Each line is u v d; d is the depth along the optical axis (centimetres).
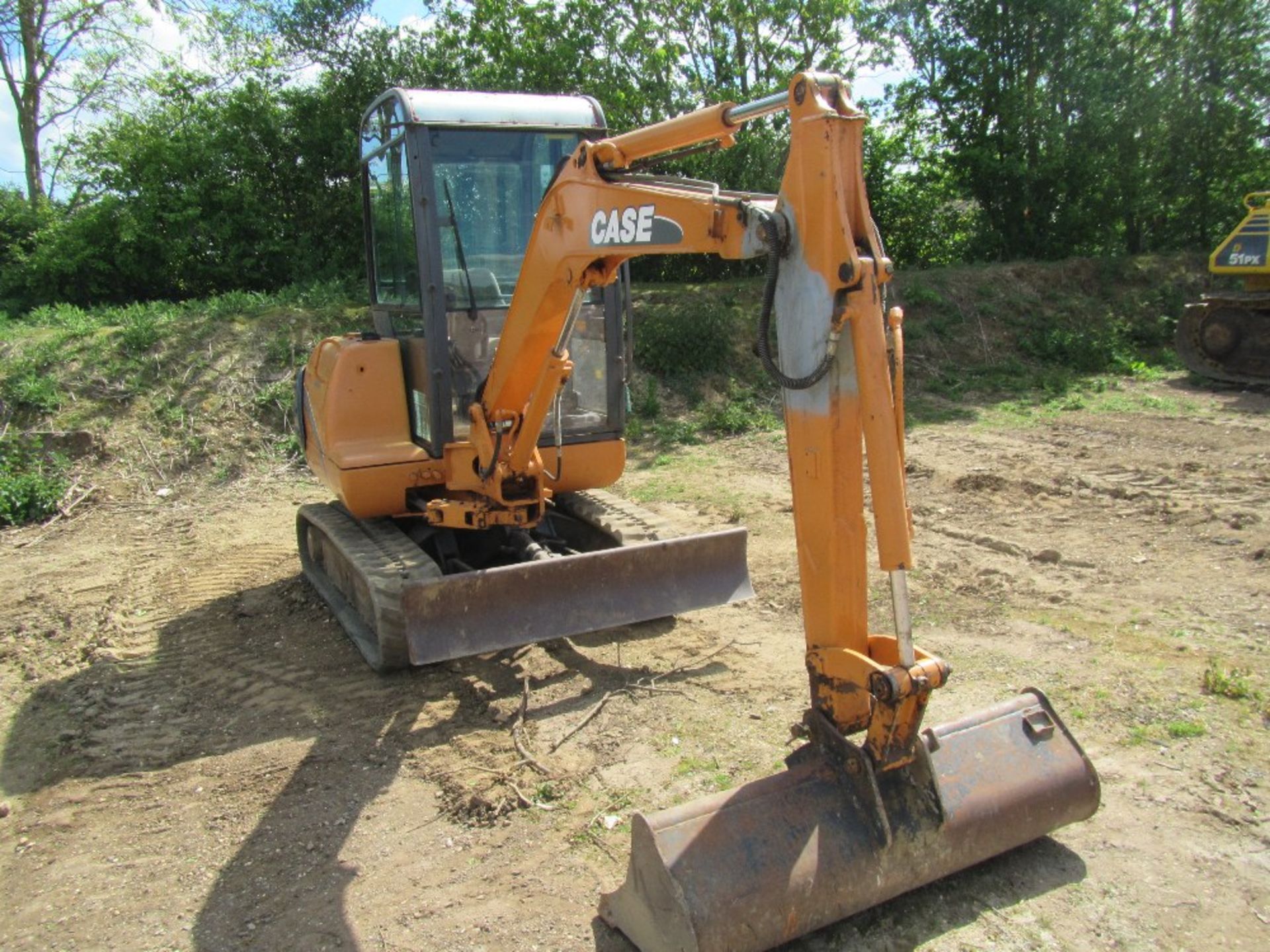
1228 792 399
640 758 446
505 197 567
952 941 319
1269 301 1353
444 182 550
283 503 969
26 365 1129
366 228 659
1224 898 337
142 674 571
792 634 588
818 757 323
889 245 2173
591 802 413
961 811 328
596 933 332
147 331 1205
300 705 518
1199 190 2067
